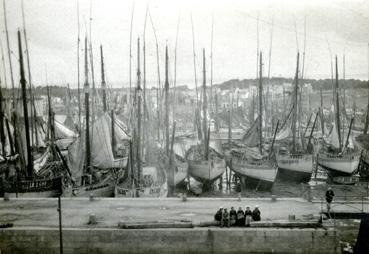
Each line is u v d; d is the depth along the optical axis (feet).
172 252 96.58
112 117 183.01
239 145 217.77
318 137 256.52
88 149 158.71
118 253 96.53
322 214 105.50
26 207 113.80
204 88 198.49
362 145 217.36
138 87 153.69
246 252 96.63
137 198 122.31
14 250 96.43
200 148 196.65
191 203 116.98
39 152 189.47
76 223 100.48
